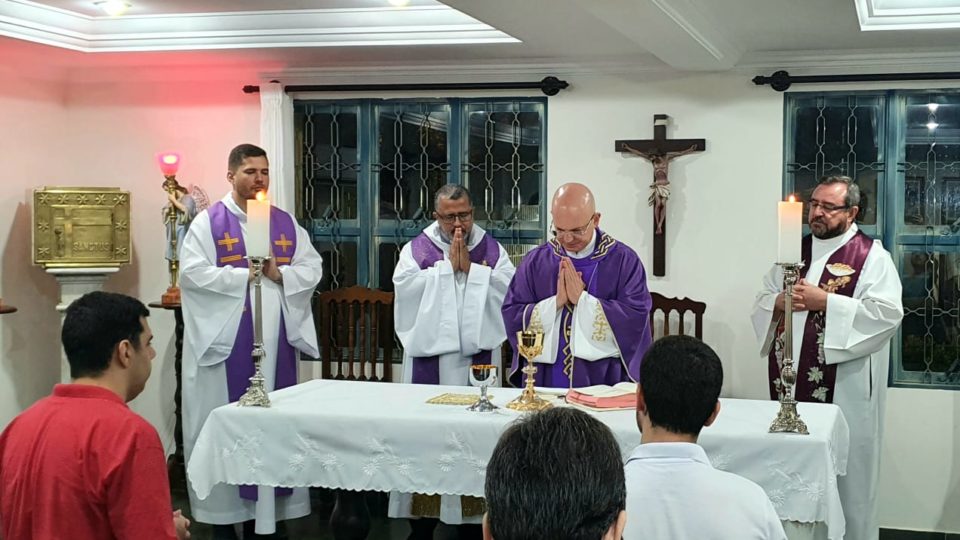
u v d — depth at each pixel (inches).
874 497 171.0
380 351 229.3
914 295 204.8
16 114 229.9
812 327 169.8
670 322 214.1
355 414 138.2
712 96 211.8
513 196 226.4
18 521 83.0
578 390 144.1
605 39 193.2
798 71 205.8
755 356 211.0
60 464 81.7
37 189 222.7
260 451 141.2
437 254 192.9
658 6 150.2
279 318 188.2
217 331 183.3
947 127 202.7
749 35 187.9
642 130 215.9
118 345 87.2
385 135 232.2
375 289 225.9
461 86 225.3
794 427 123.7
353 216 234.7
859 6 168.7
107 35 212.4
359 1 195.2
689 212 213.6
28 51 213.5
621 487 48.0
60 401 85.4
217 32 207.9
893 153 204.8
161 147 239.9
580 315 156.9
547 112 221.9
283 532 193.5
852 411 168.2
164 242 240.4
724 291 212.4
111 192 227.3
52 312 241.1
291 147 231.6
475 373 140.6
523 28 182.2
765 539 73.3
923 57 198.4
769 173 209.6
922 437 201.2
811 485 120.2
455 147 228.2
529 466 46.9
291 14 204.2
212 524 188.4
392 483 136.3
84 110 242.4
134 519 81.0
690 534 73.0
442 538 188.5
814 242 175.8
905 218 205.3
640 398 81.7
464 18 197.9
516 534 46.5
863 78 202.5
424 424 134.9
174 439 241.3
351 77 229.3
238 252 187.3
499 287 189.9
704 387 78.0
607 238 162.6
